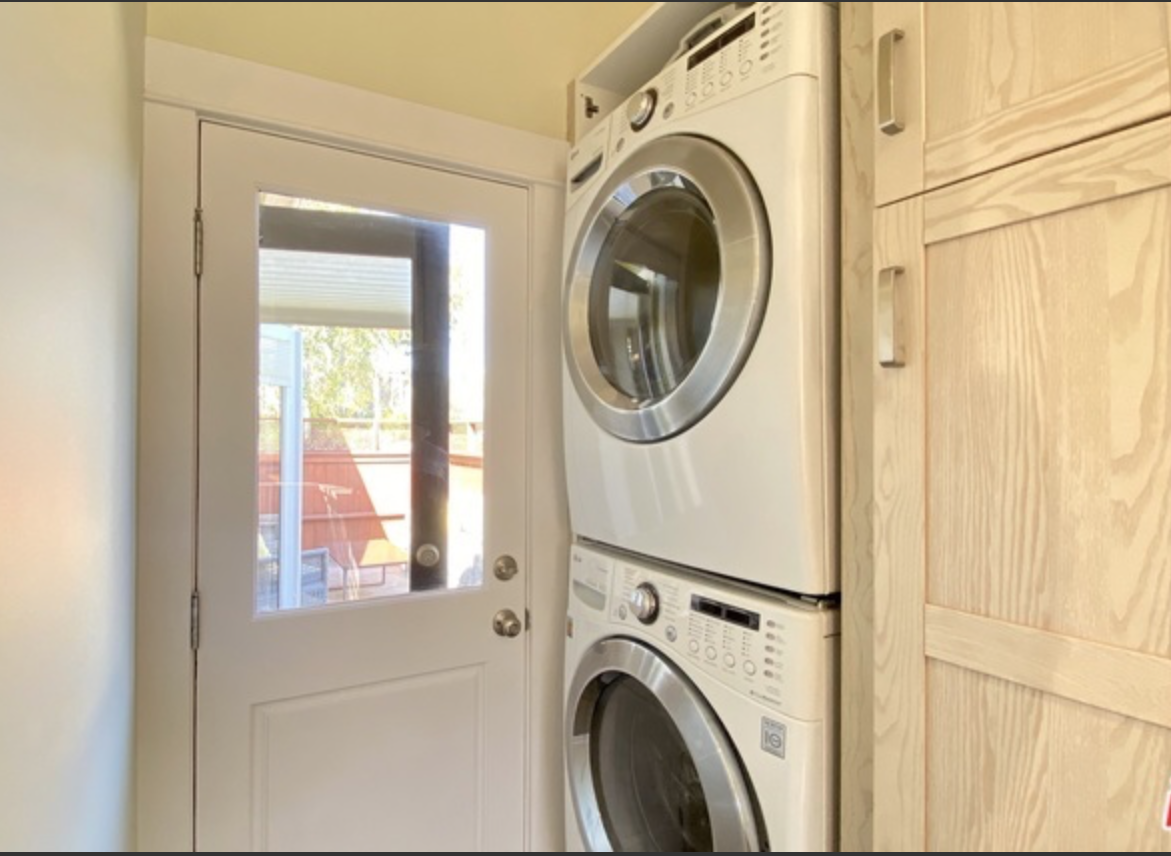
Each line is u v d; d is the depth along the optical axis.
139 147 1.13
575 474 1.34
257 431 1.24
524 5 1.61
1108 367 0.63
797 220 0.86
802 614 0.86
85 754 0.89
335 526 1.34
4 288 0.65
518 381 1.52
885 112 0.82
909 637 0.79
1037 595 0.68
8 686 0.66
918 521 0.78
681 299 1.09
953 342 0.75
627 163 1.16
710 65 1.00
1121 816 0.62
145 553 1.13
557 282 1.56
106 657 0.98
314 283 1.31
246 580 1.23
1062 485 0.66
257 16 1.32
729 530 0.96
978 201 0.73
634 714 1.23
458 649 1.46
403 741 1.40
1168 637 0.59
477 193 1.46
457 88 1.52
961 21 0.76
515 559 1.52
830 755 0.86
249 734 1.24
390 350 1.39
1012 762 0.70
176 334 1.16
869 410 0.84
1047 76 0.68
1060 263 0.67
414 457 1.42
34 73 0.73
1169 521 0.59
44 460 0.75
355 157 1.33
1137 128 0.61
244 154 1.22
